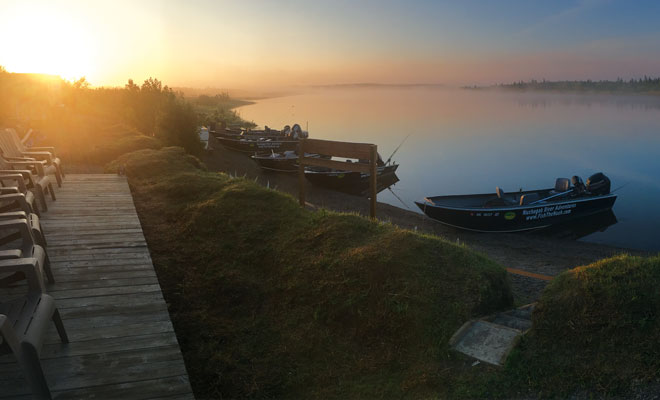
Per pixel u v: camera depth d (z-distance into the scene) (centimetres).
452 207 1775
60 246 600
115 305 435
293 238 686
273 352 475
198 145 2283
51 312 315
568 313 421
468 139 7050
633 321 388
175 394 310
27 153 942
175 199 958
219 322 525
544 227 1866
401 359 446
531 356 406
